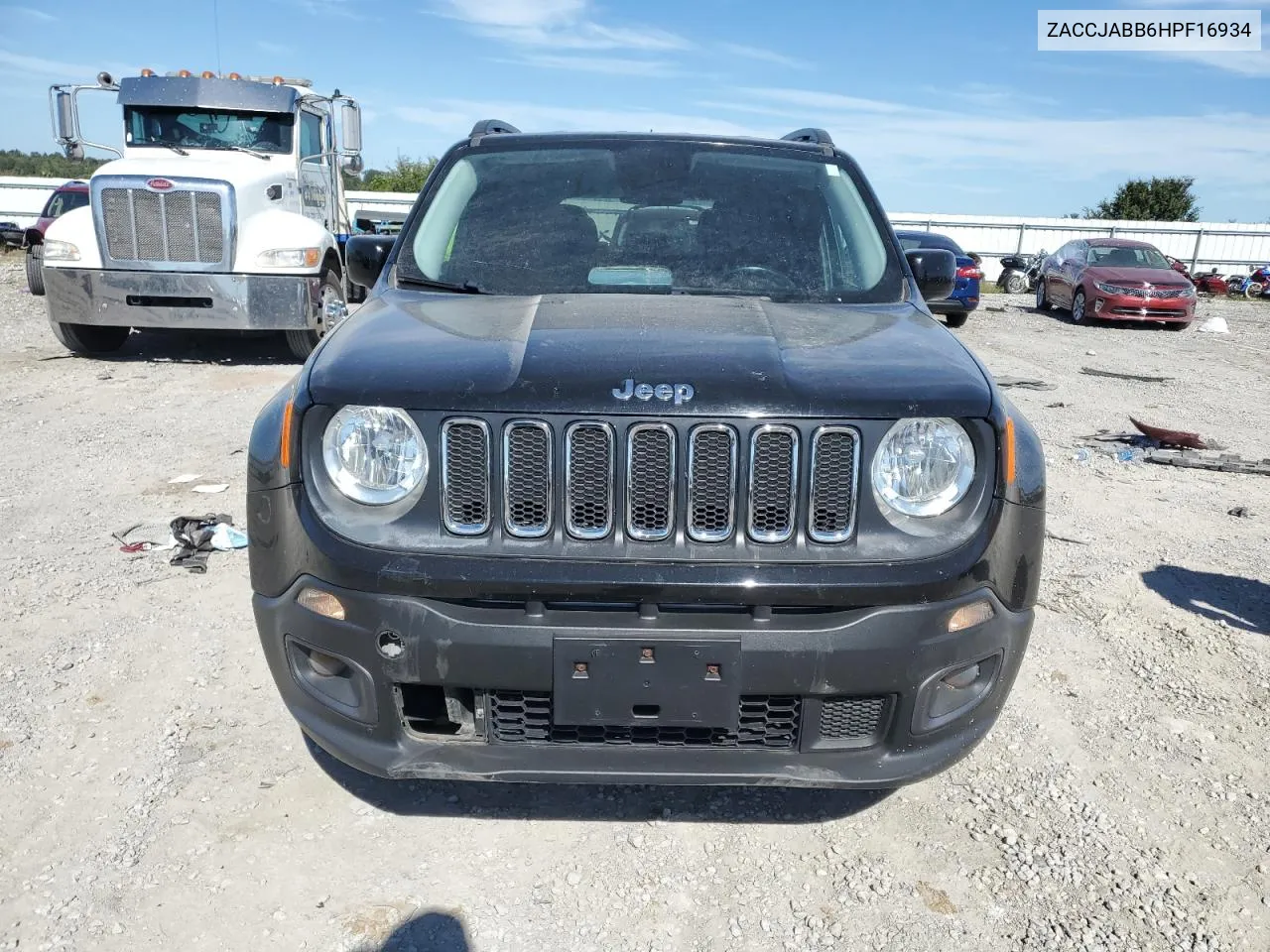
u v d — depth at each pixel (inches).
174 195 344.8
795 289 123.4
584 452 86.0
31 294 618.2
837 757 90.0
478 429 86.3
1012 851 103.3
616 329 98.8
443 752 89.5
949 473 89.3
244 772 112.4
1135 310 658.8
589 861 100.4
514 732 90.3
